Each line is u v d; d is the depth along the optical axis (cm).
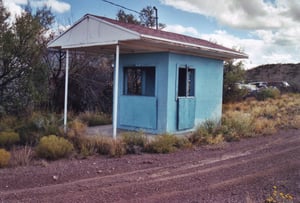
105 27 827
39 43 1251
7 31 1125
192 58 1054
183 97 1009
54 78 1428
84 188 475
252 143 898
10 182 495
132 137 789
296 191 481
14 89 1168
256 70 4403
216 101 1189
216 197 448
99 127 1108
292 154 751
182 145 812
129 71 1088
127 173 566
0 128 898
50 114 1098
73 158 668
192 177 546
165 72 960
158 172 576
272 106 1781
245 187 496
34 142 789
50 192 454
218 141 888
